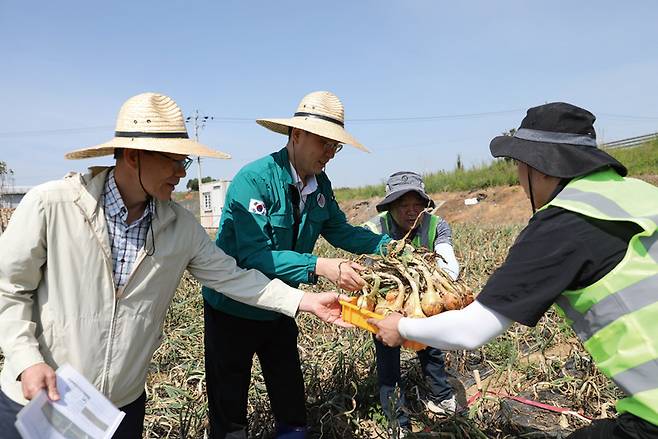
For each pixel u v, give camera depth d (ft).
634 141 81.46
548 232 5.74
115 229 6.78
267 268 8.66
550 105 6.31
